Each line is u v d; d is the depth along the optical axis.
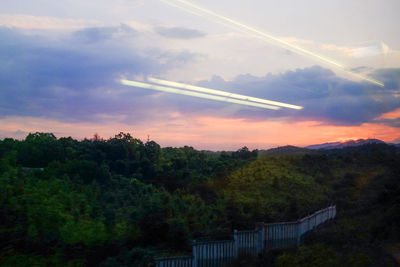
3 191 10.80
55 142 17.20
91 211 11.81
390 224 14.52
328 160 25.02
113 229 11.07
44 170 14.48
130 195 14.14
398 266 10.78
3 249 8.91
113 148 17.91
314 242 13.88
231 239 12.44
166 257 10.13
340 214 18.53
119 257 10.19
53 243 9.69
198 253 10.47
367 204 18.89
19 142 16.62
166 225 11.97
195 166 19.48
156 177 17.23
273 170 20.80
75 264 9.34
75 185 13.64
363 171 23.70
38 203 10.62
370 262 11.27
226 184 17.84
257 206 15.98
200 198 15.86
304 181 20.92
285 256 11.59
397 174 21.64
